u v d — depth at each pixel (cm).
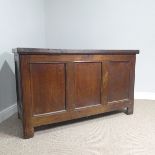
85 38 255
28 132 140
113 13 244
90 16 250
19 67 133
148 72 249
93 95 168
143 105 223
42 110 145
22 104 137
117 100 183
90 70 163
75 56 153
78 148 126
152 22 238
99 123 169
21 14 206
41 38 256
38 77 140
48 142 134
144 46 245
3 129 157
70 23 256
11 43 190
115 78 178
